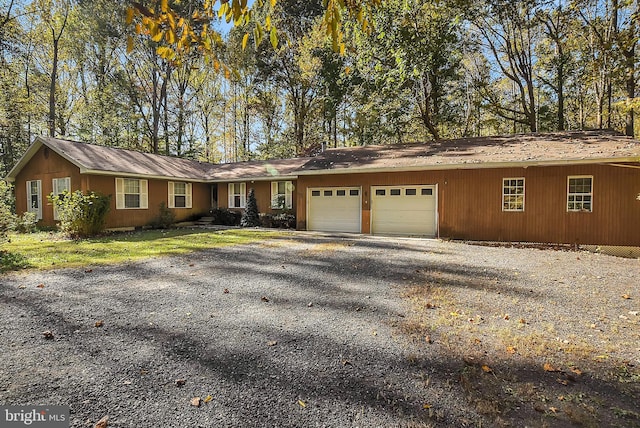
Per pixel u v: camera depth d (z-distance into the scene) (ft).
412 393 8.27
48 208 45.88
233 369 9.38
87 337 11.37
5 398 7.92
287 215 50.24
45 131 77.36
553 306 14.57
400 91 58.23
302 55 75.05
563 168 31.73
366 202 41.39
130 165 47.42
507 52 62.23
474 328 12.24
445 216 36.70
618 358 10.00
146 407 7.66
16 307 14.28
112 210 44.21
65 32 69.56
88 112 78.18
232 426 7.07
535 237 32.89
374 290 17.06
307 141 87.04
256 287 17.66
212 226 53.67
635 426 7.02
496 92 72.49
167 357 10.03
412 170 38.04
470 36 59.57
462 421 7.24
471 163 34.32
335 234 40.88
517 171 33.53
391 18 44.88
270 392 8.30
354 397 8.11
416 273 20.49
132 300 15.39
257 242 34.22
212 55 6.75
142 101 81.20
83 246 31.14
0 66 63.00
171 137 85.61
